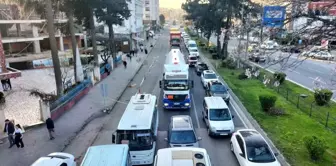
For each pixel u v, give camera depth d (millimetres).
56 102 19625
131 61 45062
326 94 20359
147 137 12289
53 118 18719
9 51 41531
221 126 15516
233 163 12953
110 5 38219
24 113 20453
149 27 110125
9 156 13805
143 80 31438
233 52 41219
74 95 22719
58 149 14539
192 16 67500
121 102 23203
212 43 68812
